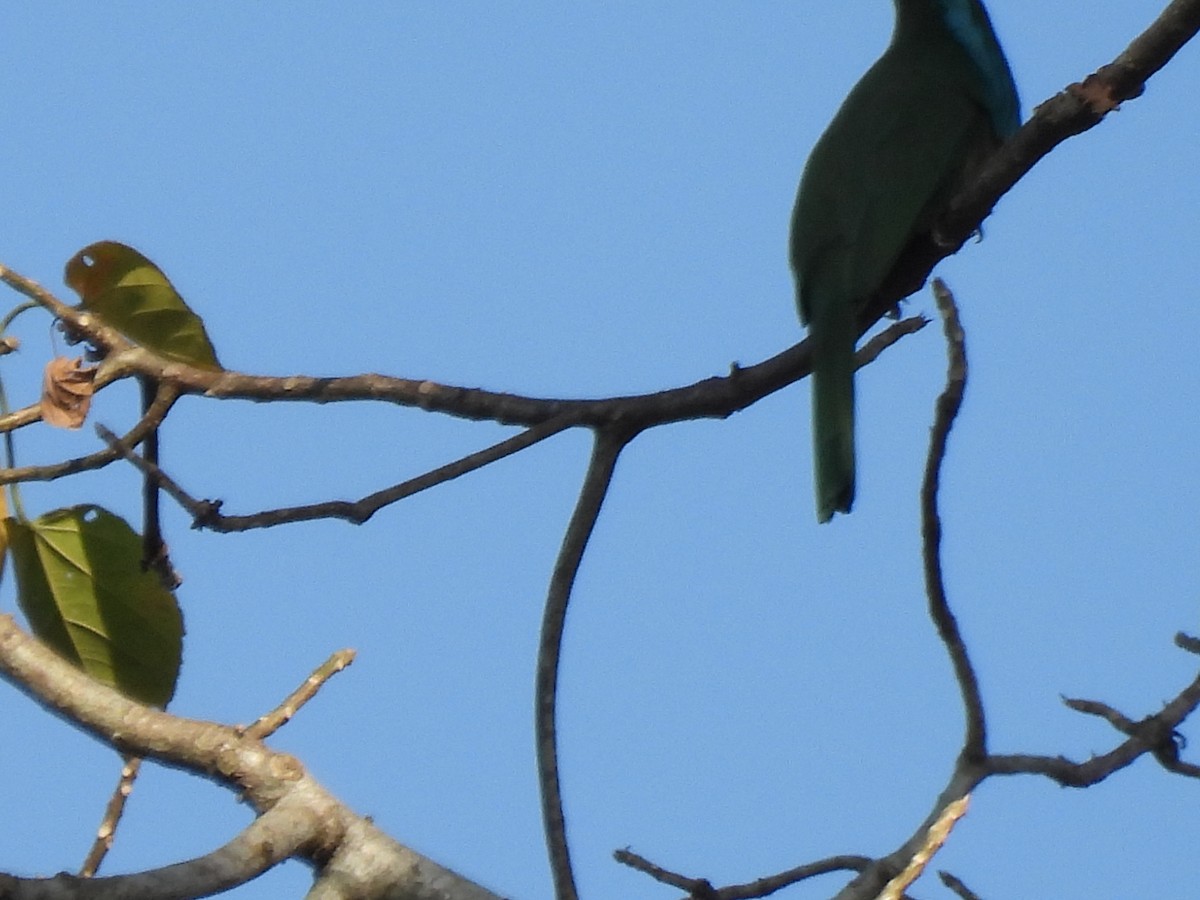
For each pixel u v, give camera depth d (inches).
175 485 301.9
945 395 286.7
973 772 306.0
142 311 342.3
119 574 347.9
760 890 316.2
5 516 339.3
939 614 299.6
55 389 325.4
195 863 275.4
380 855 304.3
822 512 352.2
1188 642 318.0
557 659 315.3
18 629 315.3
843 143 434.3
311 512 301.0
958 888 297.0
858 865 314.7
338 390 335.9
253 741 311.1
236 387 336.2
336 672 322.3
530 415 330.3
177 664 353.7
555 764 309.4
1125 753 304.3
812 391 366.3
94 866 303.6
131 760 309.9
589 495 324.2
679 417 336.5
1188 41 294.8
